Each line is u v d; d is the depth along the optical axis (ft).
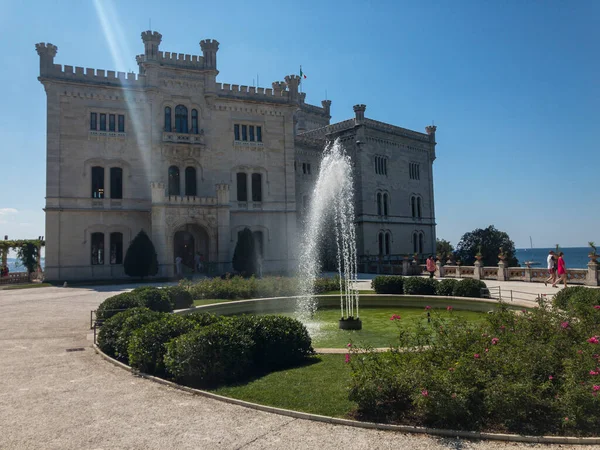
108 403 32.19
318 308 85.92
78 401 32.68
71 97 145.28
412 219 229.04
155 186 142.92
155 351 39.91
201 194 161.68
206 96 162.81
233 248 165.89
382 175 212.64
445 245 264.72
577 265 522.47
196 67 162.91
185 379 36.86
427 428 25.94
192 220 148.36
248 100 170.71
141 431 26.99
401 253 219.00
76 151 144.87
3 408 31.37
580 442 24.02
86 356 46.62
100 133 147.84
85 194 145.18
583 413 25.09
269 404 30.71
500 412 26.21
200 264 153.38
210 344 36.63
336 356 43.34
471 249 222.48
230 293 92.63
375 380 28.66
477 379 27.76
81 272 142.72
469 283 81.56
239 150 169.99
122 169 150.92
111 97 150.20
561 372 29.73
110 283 133.18
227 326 39.93
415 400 26.73
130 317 47.98
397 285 92.22
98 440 25.82
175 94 159.94
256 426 27.40
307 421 28.02
